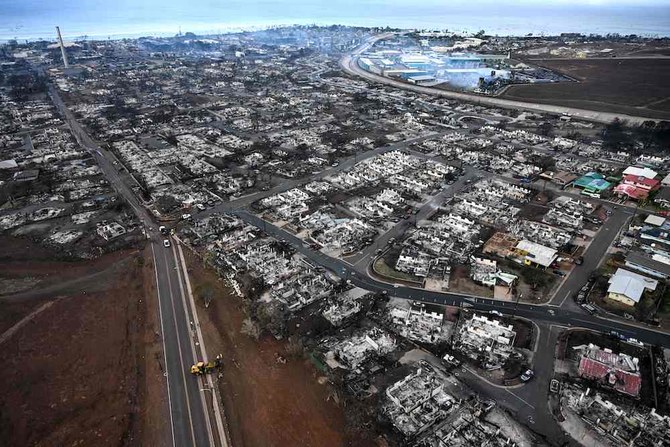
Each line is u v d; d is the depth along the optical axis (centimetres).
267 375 10431
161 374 10494
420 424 9138
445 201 19450
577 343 11294
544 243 15862
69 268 14825
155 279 14150
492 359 10831
